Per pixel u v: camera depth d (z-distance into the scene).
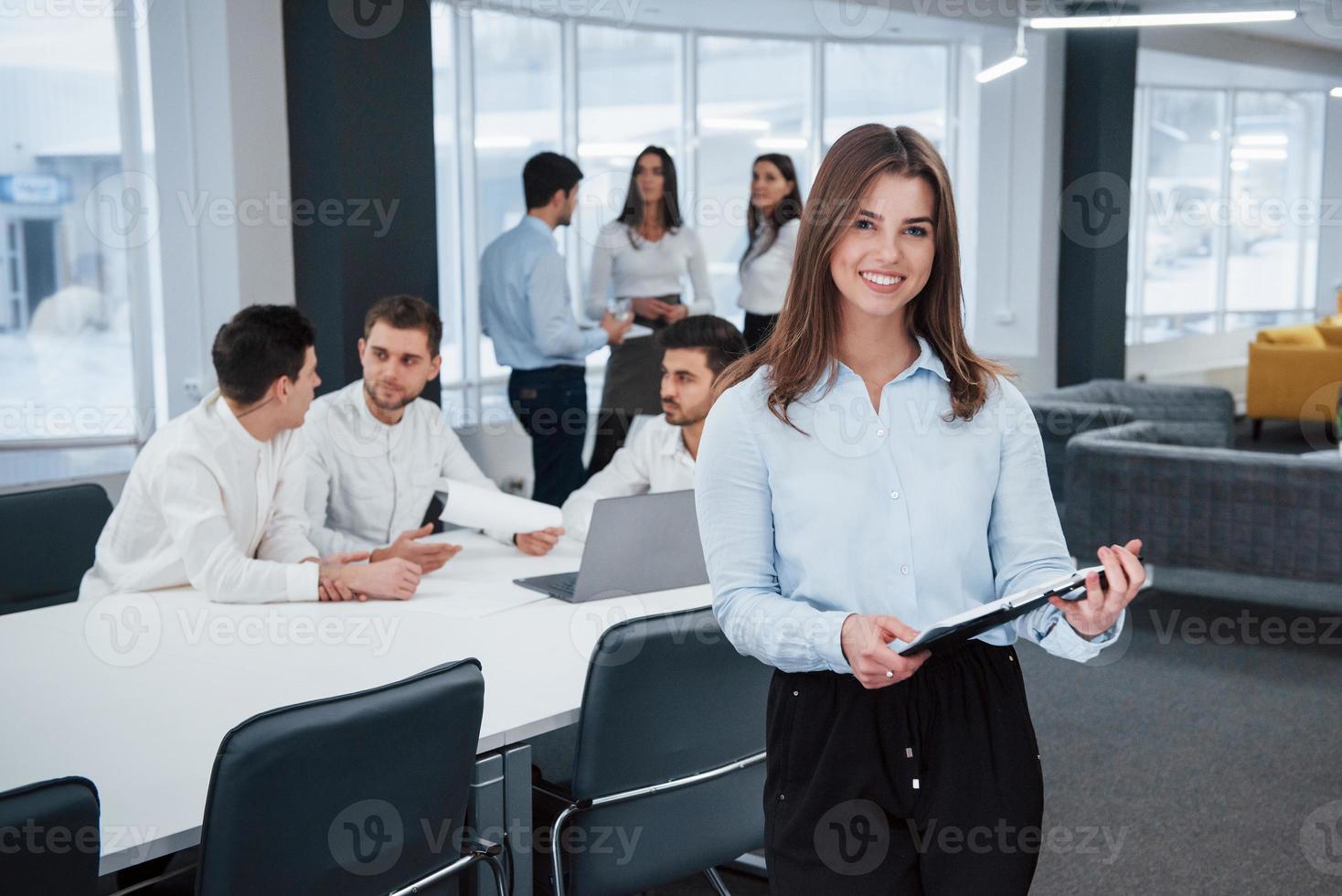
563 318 4.80
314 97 4.32
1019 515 1.51
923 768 1.43
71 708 1.99
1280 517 4.69
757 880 2.81
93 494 2.94
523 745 1.93
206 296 4.50
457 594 2.68
